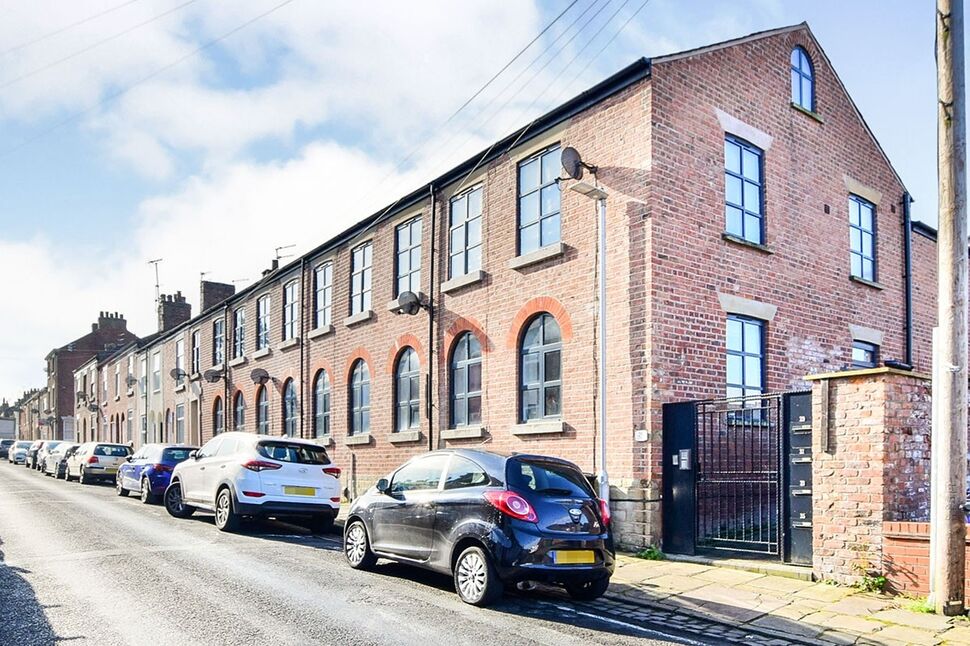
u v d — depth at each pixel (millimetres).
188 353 30484
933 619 6859
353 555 9086
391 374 16797
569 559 7172
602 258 10703
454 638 5984
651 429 10398
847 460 8203
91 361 49188
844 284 13992
